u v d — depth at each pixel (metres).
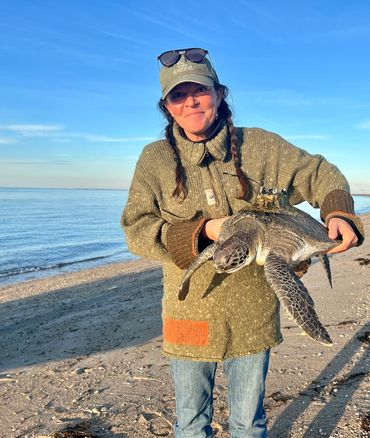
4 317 4.39
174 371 1.33
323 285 4.02
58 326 3.85
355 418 1.72
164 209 1.33
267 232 1.29
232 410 1.33
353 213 1.24
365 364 2.19
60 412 2.13
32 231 15.35
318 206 1.38
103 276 6.54
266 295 1.30
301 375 2.17
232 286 1.26
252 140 1.34
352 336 2.60
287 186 1.35
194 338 1.27
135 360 2.76
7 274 7.77
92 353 3.02
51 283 6.36
